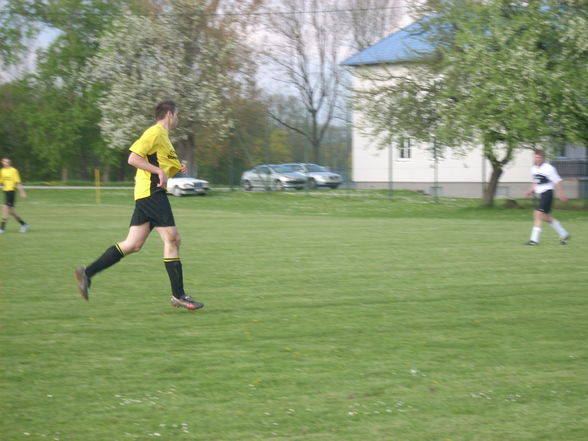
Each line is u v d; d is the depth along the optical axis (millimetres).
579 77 96250
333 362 21328
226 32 172375
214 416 16891
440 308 29344
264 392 18594
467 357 21844
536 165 55531
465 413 17078
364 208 118000
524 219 93188
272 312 28656
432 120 119250
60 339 24203
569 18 99125
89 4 199875
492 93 99812
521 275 38438
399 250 51312
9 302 30969
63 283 36375
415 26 127062
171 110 29125
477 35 102562
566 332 25062
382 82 129000
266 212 111750
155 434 15797
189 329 25703
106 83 168125
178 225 78938
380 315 28000
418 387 18969
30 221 85812
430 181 165125
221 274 39125
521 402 17859
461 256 47281
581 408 17438
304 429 16078
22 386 19125
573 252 49719
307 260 45344
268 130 165375
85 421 16594
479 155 158875
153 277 38188
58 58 198375
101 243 58094
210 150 194750
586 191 123750
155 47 159125
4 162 71438
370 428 16141
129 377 19906
